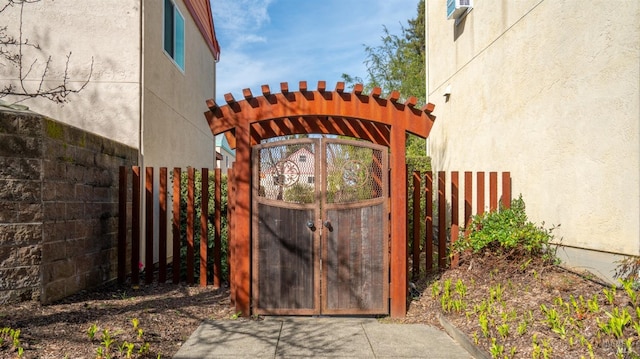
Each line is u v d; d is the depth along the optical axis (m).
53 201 4.80
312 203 4.82
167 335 4.16
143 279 6.41
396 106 4.86
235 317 4.78
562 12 5.05
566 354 3.27
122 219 6.09
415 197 6.12
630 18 4.08
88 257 5.56
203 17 11.56
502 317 4.10
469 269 5.58
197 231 6.45
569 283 4.57
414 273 6.07
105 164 6.01
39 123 4.61
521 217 5.52
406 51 17.83
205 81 11.79
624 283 3.79
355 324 4.64
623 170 4.17
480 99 7.18
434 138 9.57
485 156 6.98
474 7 7.42
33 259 4.55
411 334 4.31
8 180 4.45
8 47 6.86
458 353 3.82
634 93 4.04
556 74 5.17
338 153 4.87
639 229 3.99
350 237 4.82
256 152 4.84
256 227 4.82
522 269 5.07
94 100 7.01
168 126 8.48
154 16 7.66
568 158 4.96
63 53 6.99
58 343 3.65
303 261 4.81
